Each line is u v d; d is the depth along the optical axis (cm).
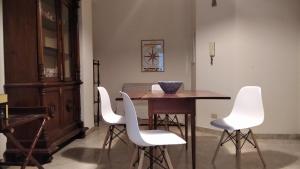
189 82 592
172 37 594
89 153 341
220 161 305
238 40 412
